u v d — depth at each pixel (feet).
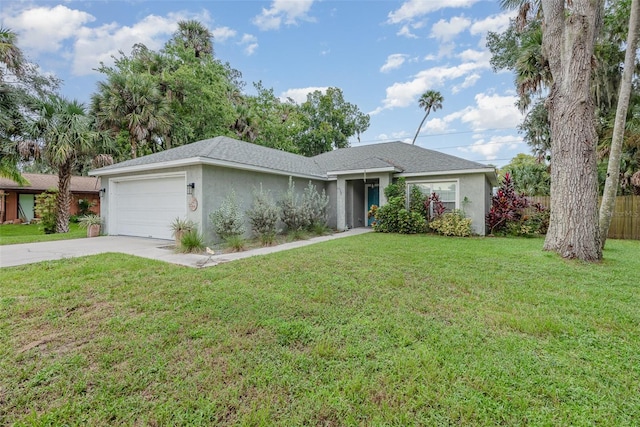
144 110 51.47
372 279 16.08
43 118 39.91
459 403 6.63
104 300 13.04
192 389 7.16
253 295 13.57
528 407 6.51
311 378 7.55
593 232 20.45
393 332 9.94
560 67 21.77
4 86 41.75
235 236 28.27
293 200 35.42
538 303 12.61
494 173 39.42
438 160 42.50
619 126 21.39
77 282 15.55
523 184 58.29
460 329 10.18
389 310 11.84
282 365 8.13
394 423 6.13
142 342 9.37
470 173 38.04
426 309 11.94
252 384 7.34
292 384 7.32
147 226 33.91
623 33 39.60
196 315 11.40
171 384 7.36
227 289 14.44
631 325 10.45
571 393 6.91
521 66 35.47
